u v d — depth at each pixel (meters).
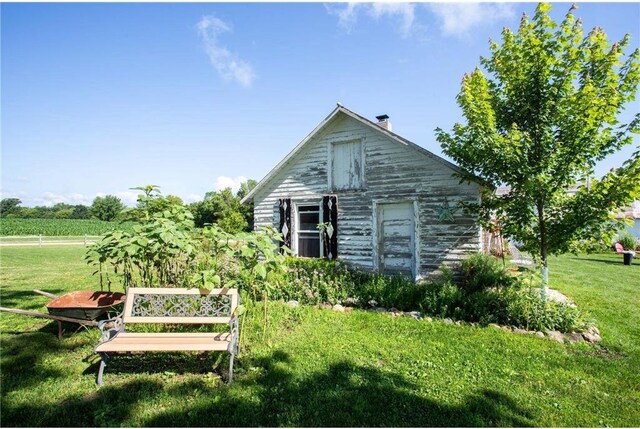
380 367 4.67
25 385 4.04
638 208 29.45
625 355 5.32
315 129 11.18
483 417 3.62
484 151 6.69
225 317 4.79
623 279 12.50
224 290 4.87
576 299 8.97
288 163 12.13
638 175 5.54
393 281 8.80
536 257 6.80
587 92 5.88
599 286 11.02
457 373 4.55
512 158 6.28
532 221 6.78
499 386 4.23
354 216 10.80
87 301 5.84
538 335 5.99
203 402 3.77
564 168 6.16
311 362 4.75
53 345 5.21
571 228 6.32
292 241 11.92
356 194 10.78
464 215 9.04
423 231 9.62
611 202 5.85
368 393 3.99
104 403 3.73
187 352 4.98
